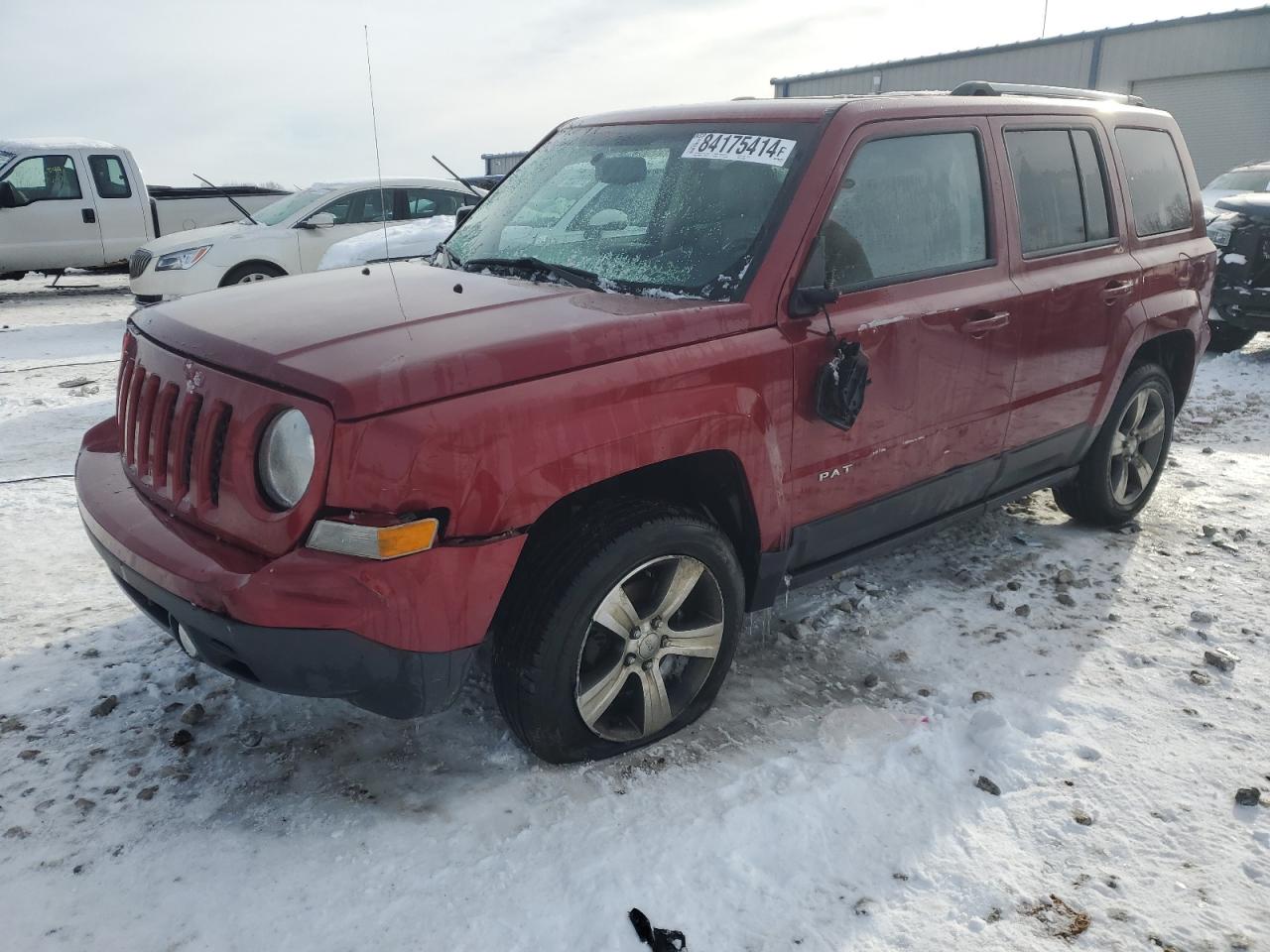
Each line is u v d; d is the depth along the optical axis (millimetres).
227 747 2783
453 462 2178
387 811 2520
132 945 2088
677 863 2350
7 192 12508
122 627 3490
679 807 2549
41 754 2734
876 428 3096
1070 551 4328
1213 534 4500
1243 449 6008
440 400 2205
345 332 2455
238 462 2281
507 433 2244
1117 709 3041
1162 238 4445
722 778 2676
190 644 2410
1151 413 4598
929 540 4441
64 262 13133
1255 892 2301
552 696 2496
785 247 2822
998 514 4832
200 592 2217
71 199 13039
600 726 2736
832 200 2951
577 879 2287
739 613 2891
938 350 3223
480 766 2711
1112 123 4234
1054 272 3732
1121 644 3471
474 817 2496
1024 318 3549
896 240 3178
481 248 3514
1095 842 2465
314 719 2924
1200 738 2898
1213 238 8500
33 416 6602
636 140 3480
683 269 2912
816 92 31812
